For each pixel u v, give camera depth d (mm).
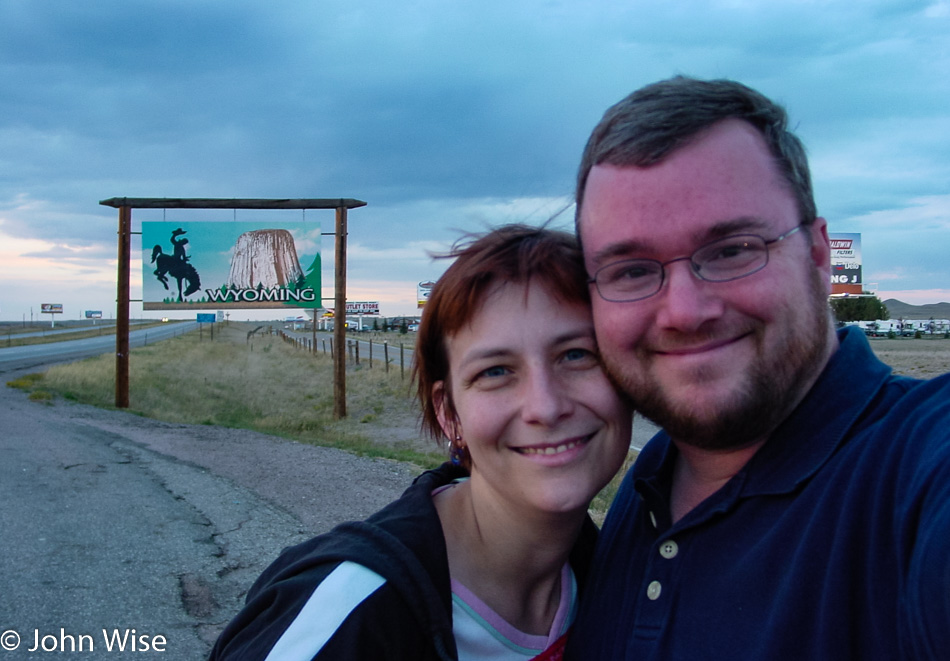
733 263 479
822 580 419
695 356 484
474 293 543
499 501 571
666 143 483
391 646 471
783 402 481
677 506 568
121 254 5680
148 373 9469
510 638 561
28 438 3684
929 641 338
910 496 386
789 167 499
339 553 505
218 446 3688
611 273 513
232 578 1740
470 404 559
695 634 480
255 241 6008
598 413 550
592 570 642
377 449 3764
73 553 1879
